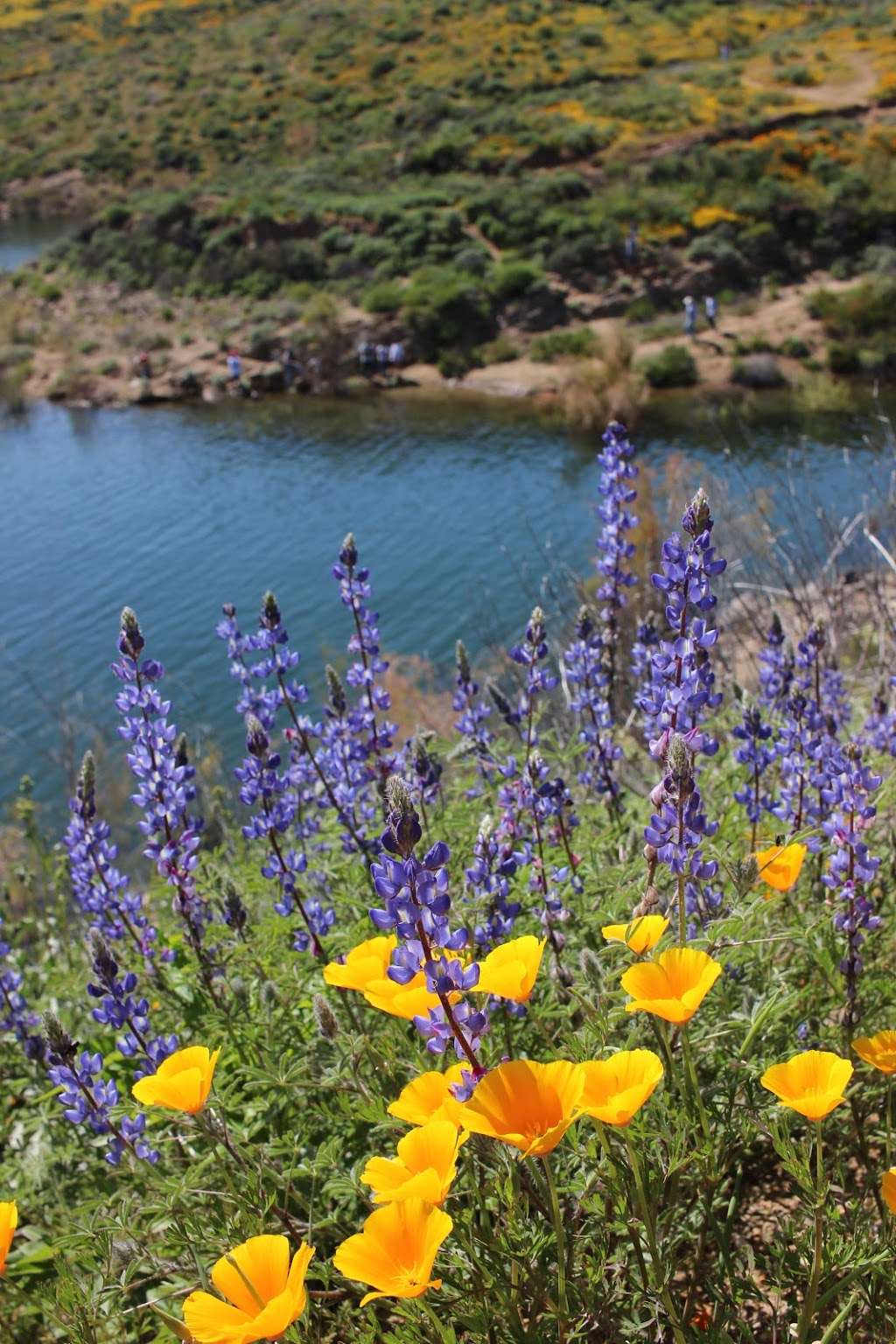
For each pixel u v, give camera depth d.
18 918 5.54
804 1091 1.99
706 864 2.36
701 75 69.75
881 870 3.35
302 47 87.94
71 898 5.45
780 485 9.12
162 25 102.56
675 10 87.06
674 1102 2.44
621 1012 2.24
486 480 28.91
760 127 55.84
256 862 4.26
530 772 3.28
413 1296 1.77
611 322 40.56
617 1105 1.83
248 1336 1.71
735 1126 2.43
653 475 16.86
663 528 12.90
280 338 40.59
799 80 66.56
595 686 4.18
